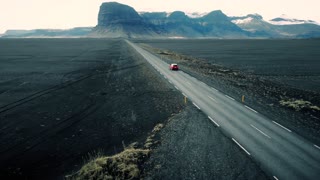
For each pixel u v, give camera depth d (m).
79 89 47.38
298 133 25.39
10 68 74.56
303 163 19.53
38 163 21.53
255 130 26.08
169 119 30.22
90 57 104.56
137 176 18.41
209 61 94.00
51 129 28.56
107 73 64.00
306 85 51.88
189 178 18.02
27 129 28.64
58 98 41.25
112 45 196.62
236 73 64.50
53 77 59.75
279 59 103.38
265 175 18.02
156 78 55.09
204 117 30.05
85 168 19.38
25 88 48.38
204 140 23.92
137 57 97.88
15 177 19.61
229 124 27.73
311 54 129.25
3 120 31.42
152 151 22.23
